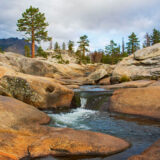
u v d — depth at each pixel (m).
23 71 19.27
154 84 10.56
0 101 5.12
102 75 18.97
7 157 2.75
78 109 7.80
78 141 3.39
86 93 9.91
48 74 21.08
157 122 5.27
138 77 15.60
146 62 16.25
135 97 6.79
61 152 3.12
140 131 4.57
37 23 31.47
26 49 67.00
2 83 7.48
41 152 3.06
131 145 3.59
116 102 7.14
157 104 5.92
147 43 69.00
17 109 4.94
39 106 7.16
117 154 3.13
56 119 5.88
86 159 2.96
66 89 8.05
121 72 16.81
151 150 2.95
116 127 4.99
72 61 67.56
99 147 3.25
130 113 6.16
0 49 44.56
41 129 4.10
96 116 6.41
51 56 67.75
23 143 3.29
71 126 5.14
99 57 80.19
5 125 3.88
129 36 64.44
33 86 7.23
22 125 4.18
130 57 18.81
